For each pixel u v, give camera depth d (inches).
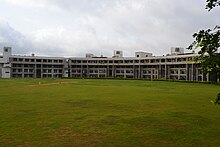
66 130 526.0
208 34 275.3
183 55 4537.4
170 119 650.8
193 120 638.5
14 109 796.0
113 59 5590.6
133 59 5418.3
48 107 846.5
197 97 1238.9
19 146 417.1
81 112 748.6
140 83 2812.5
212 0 272.2
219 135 493.0
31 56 5502.0
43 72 5615.2
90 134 496.7
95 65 5698.8
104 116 685.3
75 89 1758.1
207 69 275.7
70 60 5762.8
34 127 549.0
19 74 5428.2
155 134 498.9
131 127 557.9
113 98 1153.4
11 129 529.3
